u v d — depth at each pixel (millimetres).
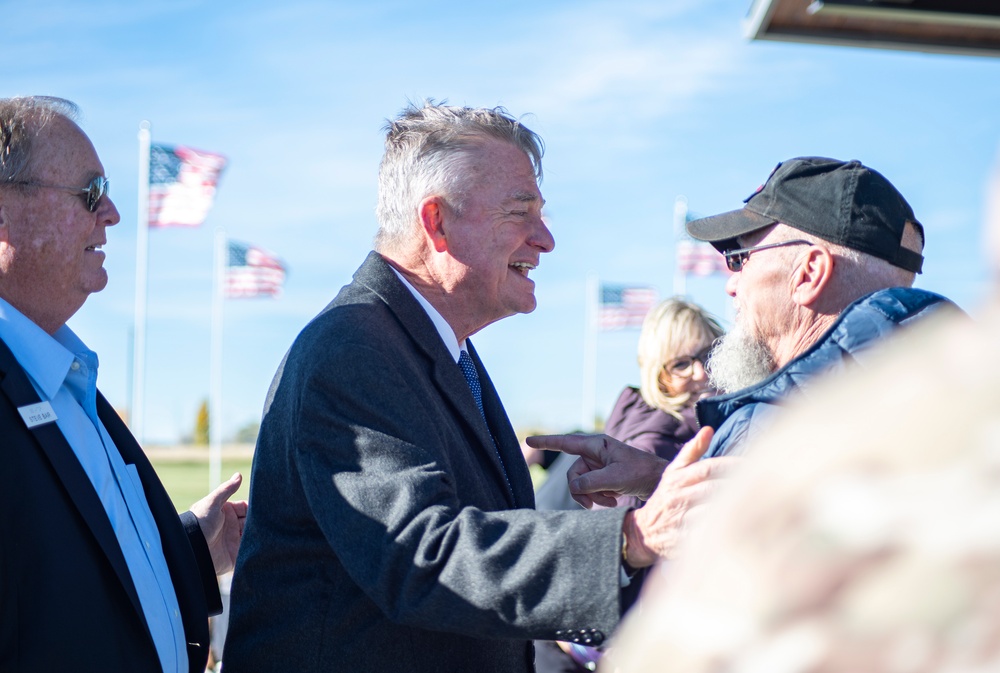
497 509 2219
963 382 538
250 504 2240
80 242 2301
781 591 538
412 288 2355
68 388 2283
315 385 2002
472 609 1703
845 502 531
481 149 2330
